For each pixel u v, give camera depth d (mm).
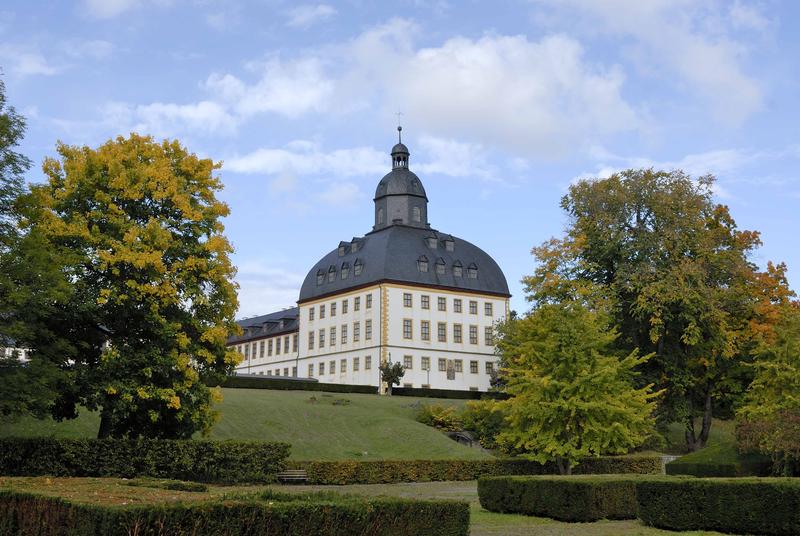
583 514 19922
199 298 31641
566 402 31547
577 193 52281
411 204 93812
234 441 30578
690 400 52594
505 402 34562
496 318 93375
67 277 28375
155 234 30125
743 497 17016
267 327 116875
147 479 19047
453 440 50625
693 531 17625
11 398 24422
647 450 50688
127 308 29688
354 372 88312
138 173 31156
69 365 29594
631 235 50062
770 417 31172
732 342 48281
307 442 46062
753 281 50500
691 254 49281
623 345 49750
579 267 51156
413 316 87375
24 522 12172
